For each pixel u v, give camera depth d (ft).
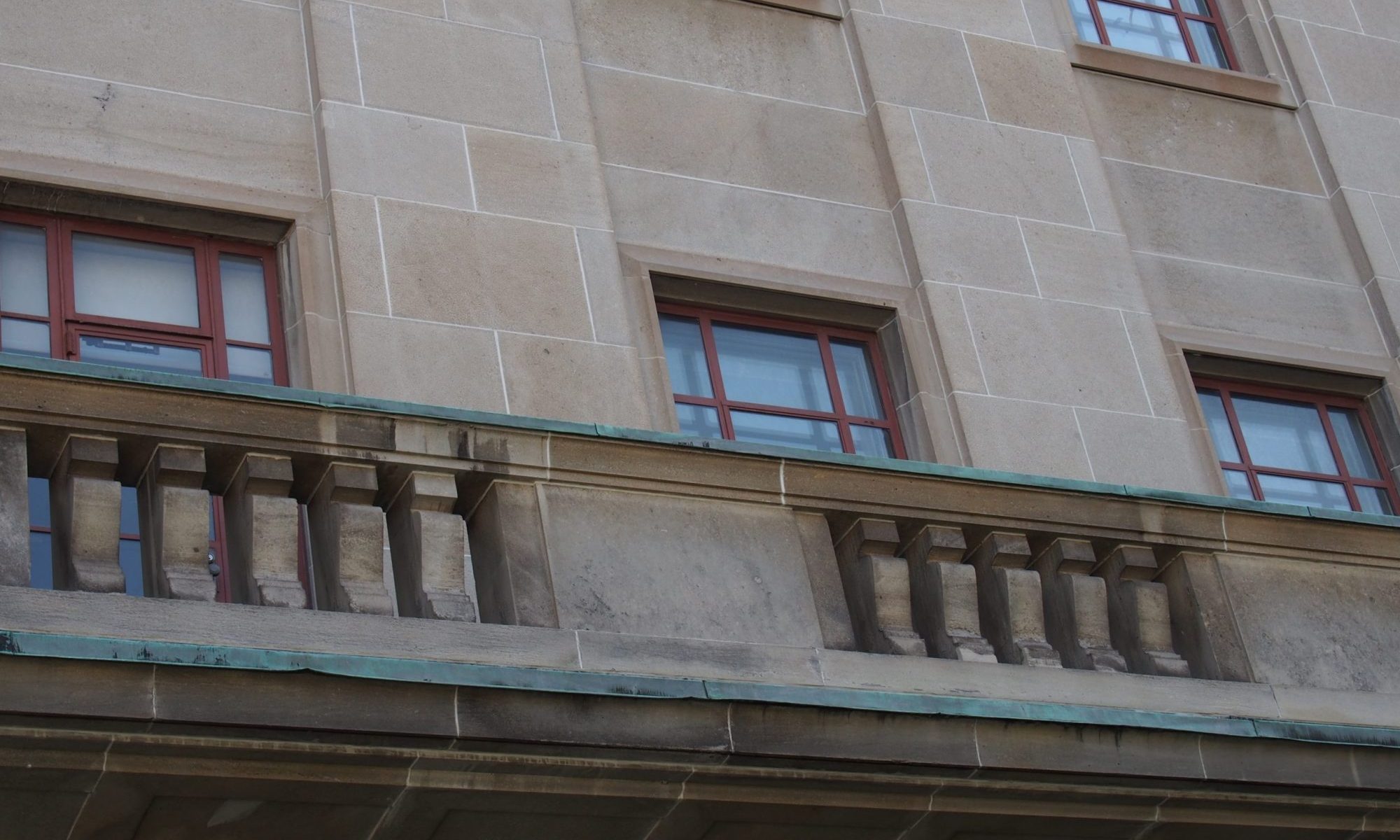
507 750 28.17
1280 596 37.58
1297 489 48.29
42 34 38.81
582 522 31.78
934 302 44.55
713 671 30.89
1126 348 46.29
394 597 33.42
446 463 31.07
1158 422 45.44
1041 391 44.45
